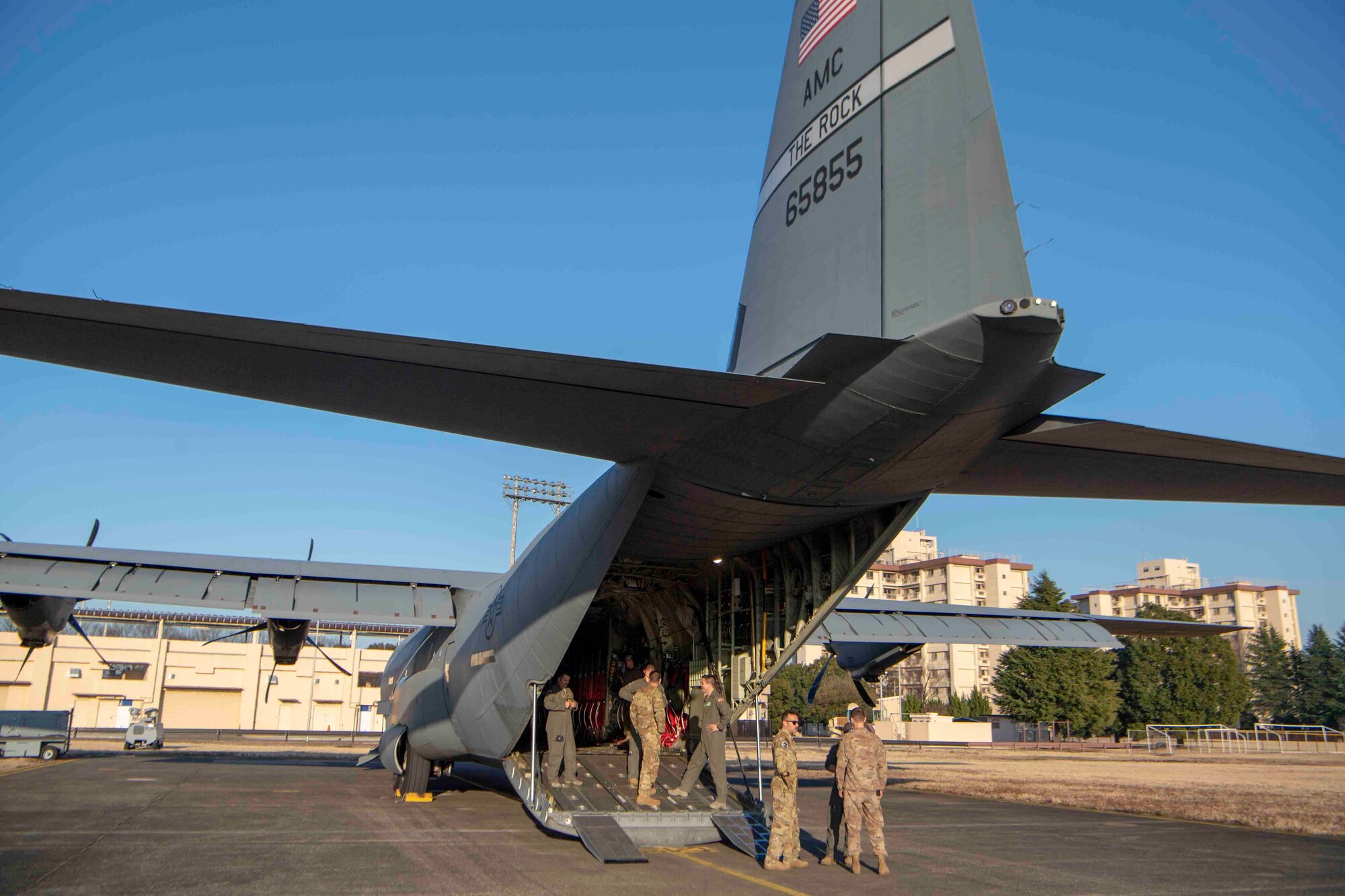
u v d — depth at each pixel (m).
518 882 6.29
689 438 6.36
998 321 4.77
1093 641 13.82
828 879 6.73
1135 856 8.25
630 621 12.11
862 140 6.02
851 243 5.97
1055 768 22.27
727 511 7.89
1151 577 108.12
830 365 5.36
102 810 9.97
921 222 5.43
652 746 8.38
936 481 6.95
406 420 5.95
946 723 46.50
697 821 7.99
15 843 7.59
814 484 7.00
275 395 5.44
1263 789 15.92
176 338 4.47
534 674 8.48
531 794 8.36
